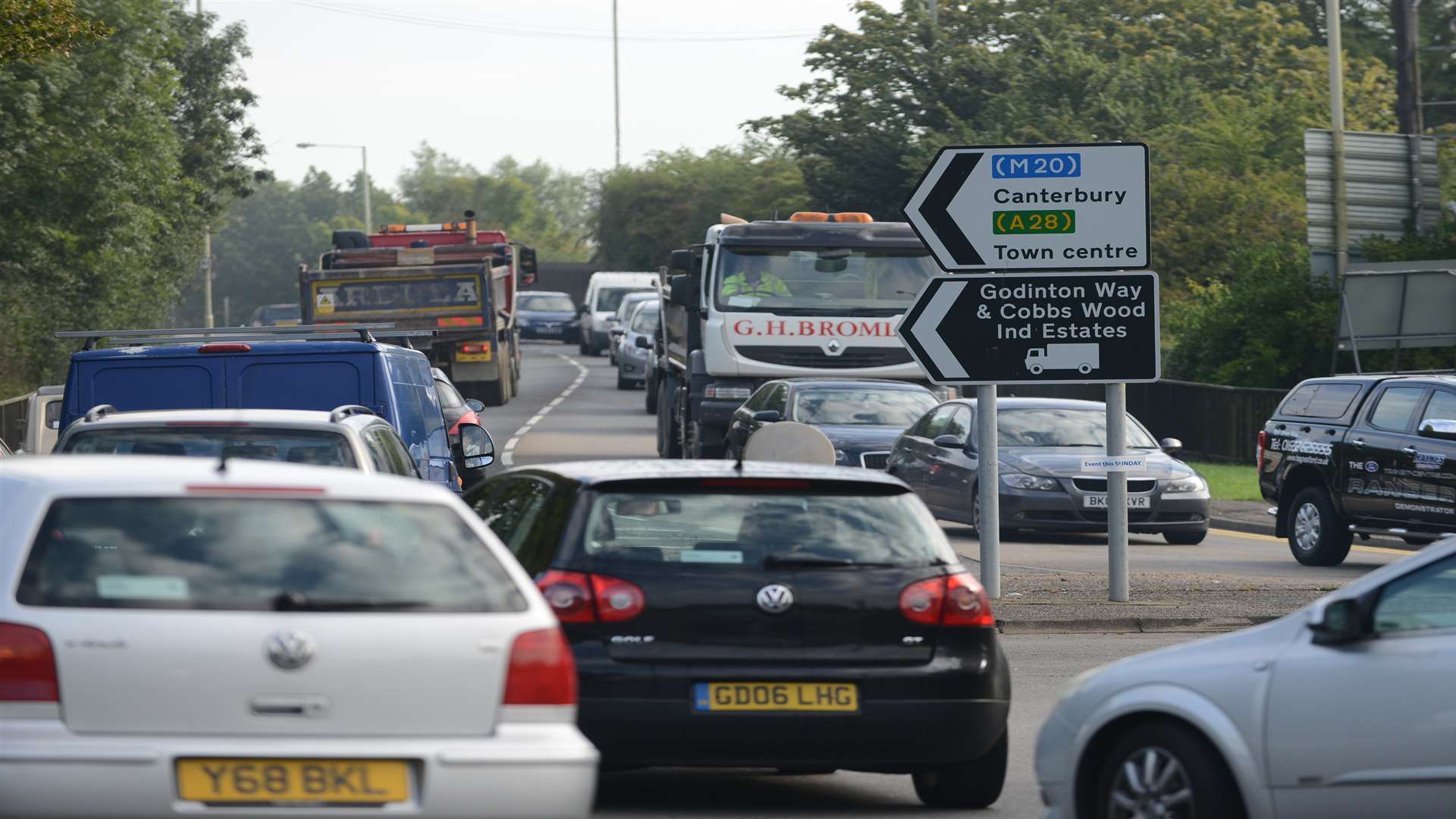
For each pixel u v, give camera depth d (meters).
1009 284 53.97
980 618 28.91
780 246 92.31
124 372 47.91
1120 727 24.59
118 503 21.17
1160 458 77.94
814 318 91.56
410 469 43.56
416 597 21.11
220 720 20.08
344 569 21.06
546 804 20.78
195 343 52.91
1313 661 22.69
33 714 19.84
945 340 54.00
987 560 54.72
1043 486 74.56
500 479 33.50
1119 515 54.41
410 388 52.06
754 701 27.69
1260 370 126.75
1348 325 107.94
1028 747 35.06
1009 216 54.16
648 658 27.58
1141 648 48.06
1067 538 81.75
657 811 29.80
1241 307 129.50
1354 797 22.23
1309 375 126.25
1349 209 118.62
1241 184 162.12
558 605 27.61
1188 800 23.38
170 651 20.09
